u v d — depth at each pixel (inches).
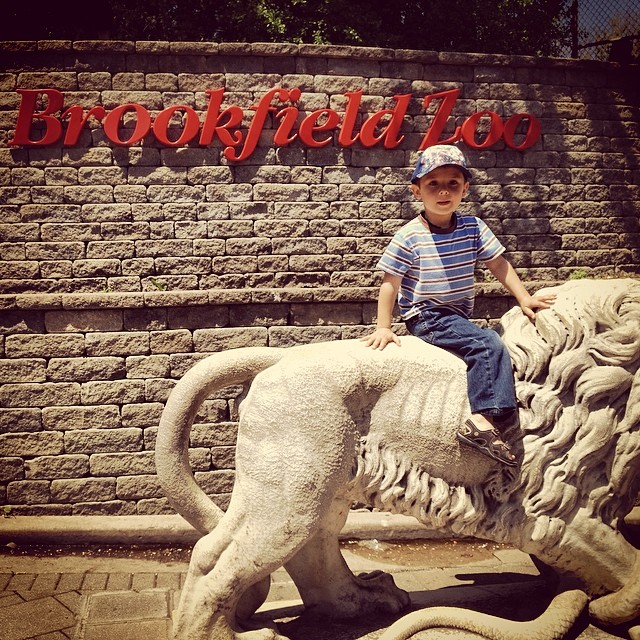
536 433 109.0
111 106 223.5
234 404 209.6
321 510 105.3
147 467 207.3
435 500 108.1
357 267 233.1
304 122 226.1
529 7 375.6
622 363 108.7
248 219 228.2
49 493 205.0
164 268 224.7
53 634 136.4
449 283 115.4
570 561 111.0
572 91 249.6
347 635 111.8
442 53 236.4
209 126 223.1
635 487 113.5
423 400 107.9
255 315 211.6
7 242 220.7
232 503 107.8
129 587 163.5
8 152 220.8
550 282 231.0
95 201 223.0
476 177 242.1
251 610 116.0
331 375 106.5
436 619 106.3
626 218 255.8
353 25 369.1
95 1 346.9
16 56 221.0
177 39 382.9
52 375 204.8
